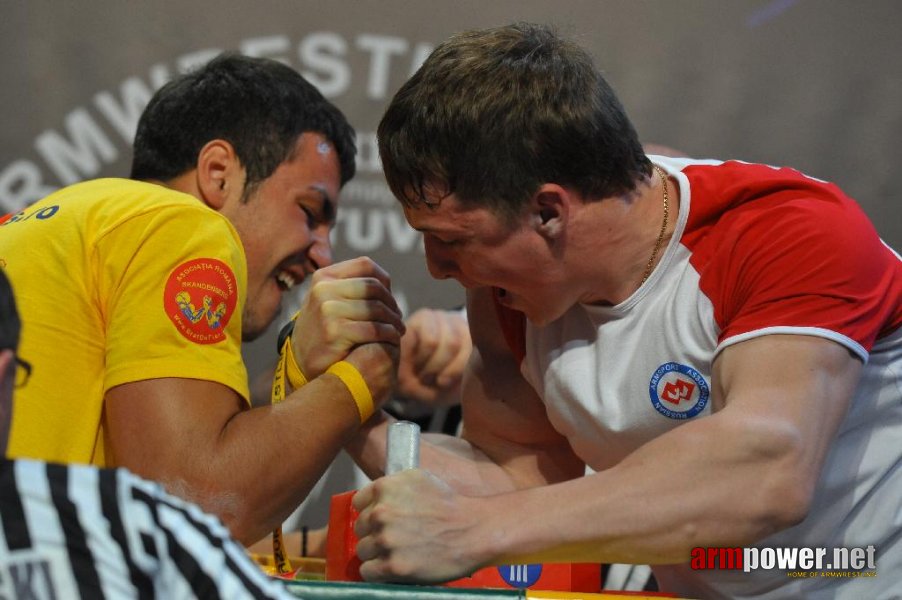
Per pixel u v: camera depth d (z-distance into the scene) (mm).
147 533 2305
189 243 4148
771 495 3438
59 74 8047
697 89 8227
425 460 4945
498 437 5164
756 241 3900
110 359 4008
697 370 4105
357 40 8188
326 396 4312
